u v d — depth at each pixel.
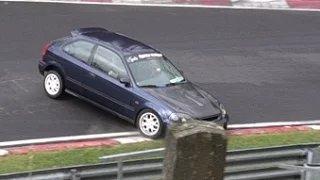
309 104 18.86
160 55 16.73
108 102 15.91
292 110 18.27
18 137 14.55
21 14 23.05
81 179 9.54
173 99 15.31
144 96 15.27
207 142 5.26
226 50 22.34
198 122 5.46
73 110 16.39
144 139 15.04
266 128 16.59
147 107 15.12
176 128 5.36
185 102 15.31
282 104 18.59
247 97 18.78
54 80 16.83
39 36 21.36
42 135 14.79
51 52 16.88
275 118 17.55
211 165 5.30
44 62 17.02
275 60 22.05
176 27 23.80
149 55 16.44
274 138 15.42
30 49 20.20
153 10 25.27
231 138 15.23
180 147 5.25
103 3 25.28
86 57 16.34
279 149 10.34
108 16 24.03
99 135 15.11
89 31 17.19
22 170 12.31
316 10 27.91
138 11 24.95
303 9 27.80
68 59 16.48
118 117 16.25
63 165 12.78
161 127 14.91
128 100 15.51
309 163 9.68
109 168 9.66
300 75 21.03
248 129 16.42
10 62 19.08
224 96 18.67
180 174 5.29
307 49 23.50
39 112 16.08
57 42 17.06
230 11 26.30
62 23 22.75
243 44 23.12
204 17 25.20
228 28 24.45
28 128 15.12
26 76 18.23
